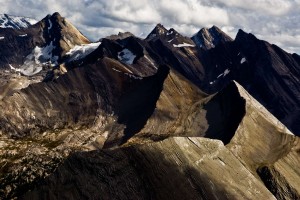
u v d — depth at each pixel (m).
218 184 104.69
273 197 115.44
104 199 87.19
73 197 86.62
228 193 104.62
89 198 86.75
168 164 99.75
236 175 113.38
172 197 94.00
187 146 109.00
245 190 110.94
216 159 113.56
